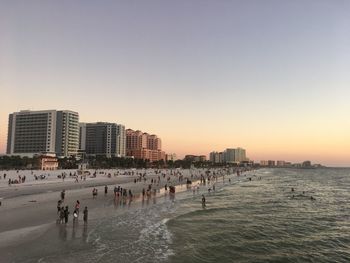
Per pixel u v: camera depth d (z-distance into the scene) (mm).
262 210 58906
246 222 45812
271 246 33438
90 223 39125
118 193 66938
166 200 66812
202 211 54344
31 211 45438
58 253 26797
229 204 65750
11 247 27938
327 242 36188
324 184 147625
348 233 41281
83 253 27109
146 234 35156
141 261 26094
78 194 69938
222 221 45781
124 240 32094
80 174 148125
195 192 88500
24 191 74312
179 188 98188
